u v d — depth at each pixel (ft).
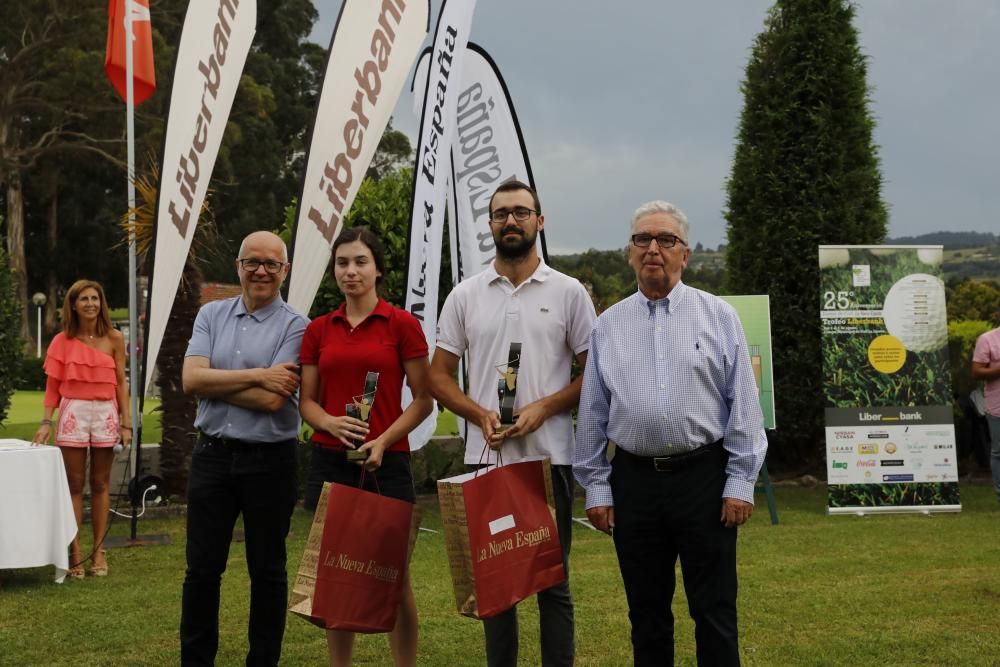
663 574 11.35
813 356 33.96
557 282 12.55
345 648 12.78
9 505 18.84
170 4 107.96
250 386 12.71
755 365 28.96
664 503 11.05
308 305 22.75
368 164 23.16
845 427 28.71
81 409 20.98
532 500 11.41
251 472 12.83
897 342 29.09
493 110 23.20
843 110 34.45
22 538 18.90
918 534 24.62
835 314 29.17
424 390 13.03
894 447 28.71
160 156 22.03
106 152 110.63
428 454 30.60
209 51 22.45
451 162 23.52
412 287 21.79
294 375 12.90
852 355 28.99
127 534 25.04
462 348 12.83
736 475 10.93
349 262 12.82
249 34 23.22
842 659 14.16
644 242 11.19
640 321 11.37
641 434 11.03
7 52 107.24
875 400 28.84
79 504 21.15
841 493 28.45
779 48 34.73
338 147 22.80
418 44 23.73
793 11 34.68
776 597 17.93
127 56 27.27
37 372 89.66
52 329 125.70
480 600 10.84
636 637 11.37
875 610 16.90
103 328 21.81
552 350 12.39
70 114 106.22
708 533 10.92
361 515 11.71
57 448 19.56
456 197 23.35
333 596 11.53
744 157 35.32
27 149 108.06
